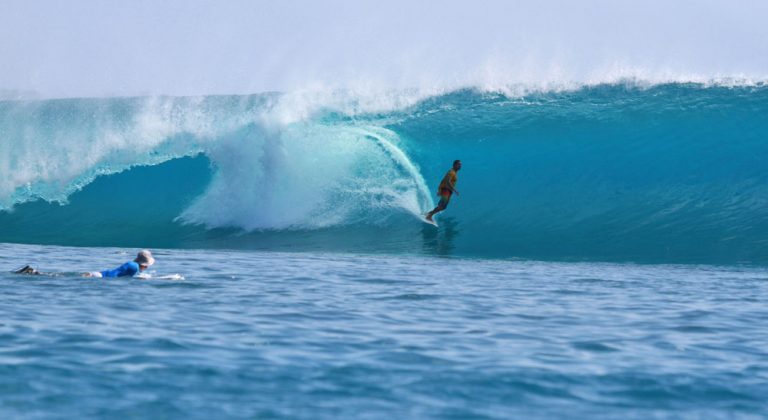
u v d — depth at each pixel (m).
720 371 26.91
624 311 39.12
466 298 43.00
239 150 94.19
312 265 61.25
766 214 82.75
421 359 27.75
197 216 94.94
